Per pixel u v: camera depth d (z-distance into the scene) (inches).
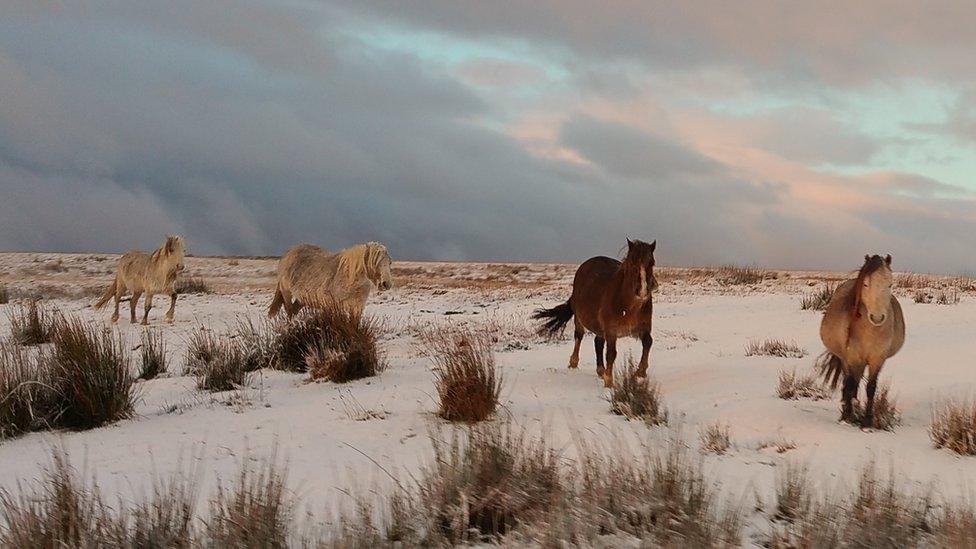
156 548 173.3
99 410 330.0
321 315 479.8
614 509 192.7
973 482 245.8
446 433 293.7
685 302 889.5
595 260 449.1
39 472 259.0
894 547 181.3
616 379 369.1
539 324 689.6
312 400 365.1
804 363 463.8
